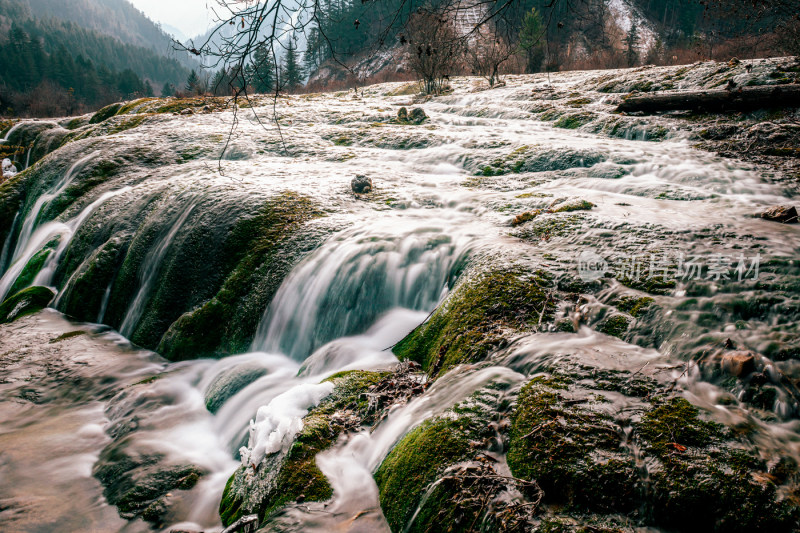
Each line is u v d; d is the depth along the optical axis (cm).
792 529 198
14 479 399
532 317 373
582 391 282
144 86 8994
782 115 954
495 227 560
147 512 354
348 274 523
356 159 958
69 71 8781
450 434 277
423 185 770
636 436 247
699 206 561
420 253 525
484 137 1021
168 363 605
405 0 448
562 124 1171
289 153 1034
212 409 487
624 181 697
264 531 271
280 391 456
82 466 418
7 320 771
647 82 1336
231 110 1551
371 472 305
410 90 2286
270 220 662
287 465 314
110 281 759
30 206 1096
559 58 2298
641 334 331
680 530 212
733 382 274
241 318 586
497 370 327
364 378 395
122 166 1048
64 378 571
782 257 381
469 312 404
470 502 238
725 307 331
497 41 545
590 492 226
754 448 233
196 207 727
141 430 457
